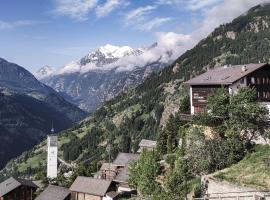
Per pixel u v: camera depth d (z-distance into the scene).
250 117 69.50
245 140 69.88
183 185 59.47
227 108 72.56
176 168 65.25
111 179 121.81
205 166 68.38
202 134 71.19
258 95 94.62
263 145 68.94
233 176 59.66
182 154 74.19
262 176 57.25
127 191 103.56
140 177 71.81
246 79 93.50
